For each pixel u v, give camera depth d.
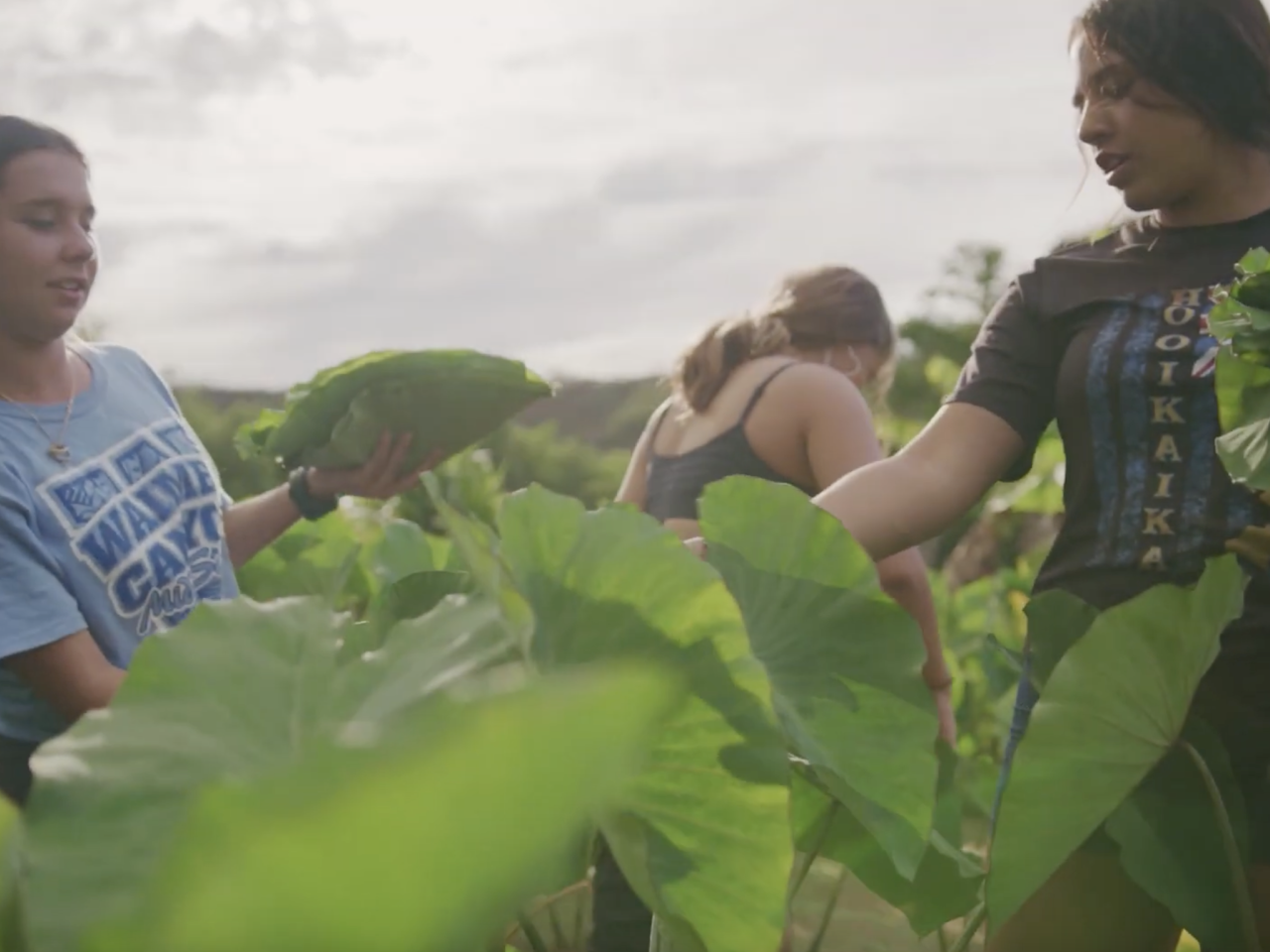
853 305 2.55
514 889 0.55
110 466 1.87
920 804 1.55
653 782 1.21
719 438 2.40
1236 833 1.61
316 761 0.53
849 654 1.61
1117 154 1.74
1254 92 1.68
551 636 1.20
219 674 1.01
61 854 0.86
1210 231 1.75
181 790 0.92
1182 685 1.50
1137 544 1.71
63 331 1.84
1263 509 1.65
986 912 1.51
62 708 1.72
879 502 1.86
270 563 3.19
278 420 2.08
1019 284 1.92
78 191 1.84
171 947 0.54
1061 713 1.49
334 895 0.53
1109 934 1.77
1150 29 1.68
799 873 2.07
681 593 1.20
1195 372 1.68
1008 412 1.88
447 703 0.59
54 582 1.72
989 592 5.89
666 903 1.13
